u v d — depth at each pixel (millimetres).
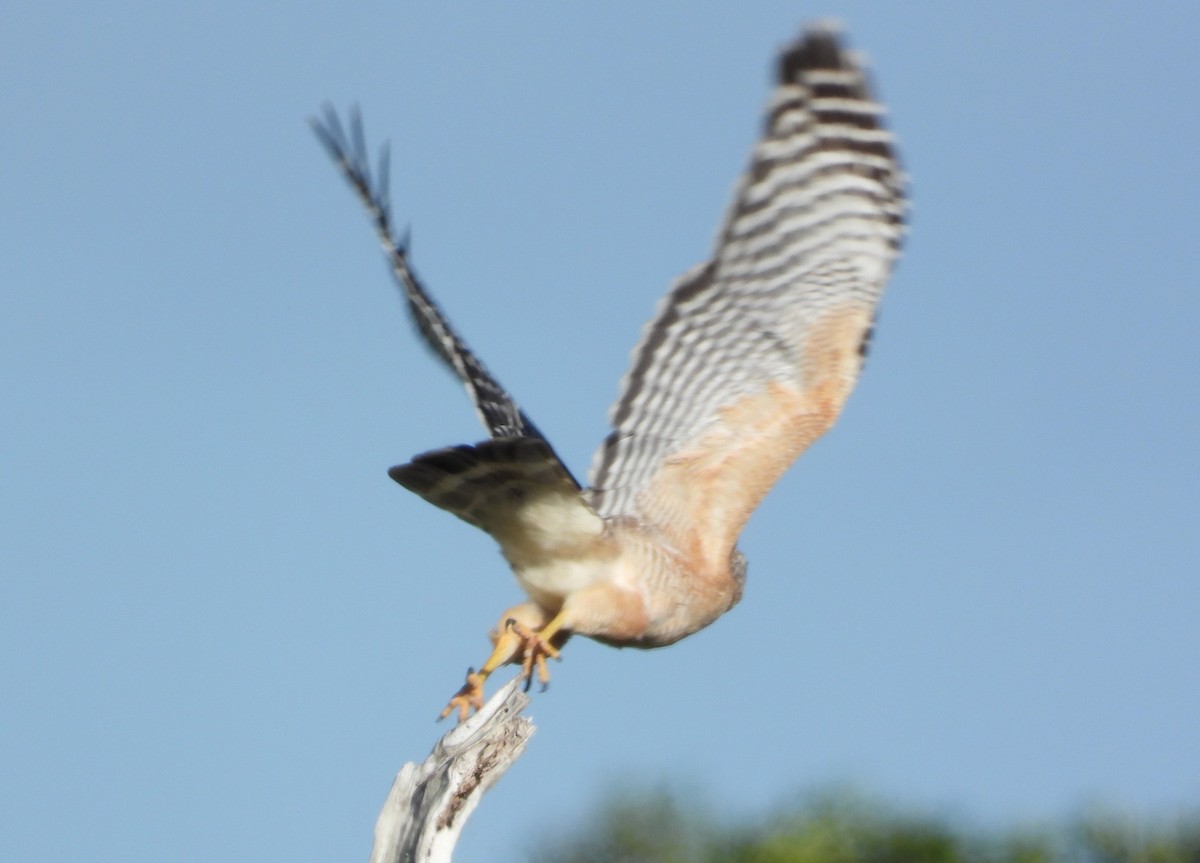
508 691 12141
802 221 13906
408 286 12820
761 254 13852
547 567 13125
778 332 13906
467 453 12195
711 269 13781
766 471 13836
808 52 13758
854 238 13977
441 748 12125
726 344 13852
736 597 14305
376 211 12688
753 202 13773
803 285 13930
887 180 13898
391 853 12094
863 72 13805
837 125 13805
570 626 12992
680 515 13734
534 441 12062
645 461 13711
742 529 13875
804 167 13836
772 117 13734
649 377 13750
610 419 13656
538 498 12688
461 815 12008
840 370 13930
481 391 12820
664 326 13773
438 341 13125
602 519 13094
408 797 12141
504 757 12047
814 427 13906
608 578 13180
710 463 13805
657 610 13320
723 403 13852
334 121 12594
